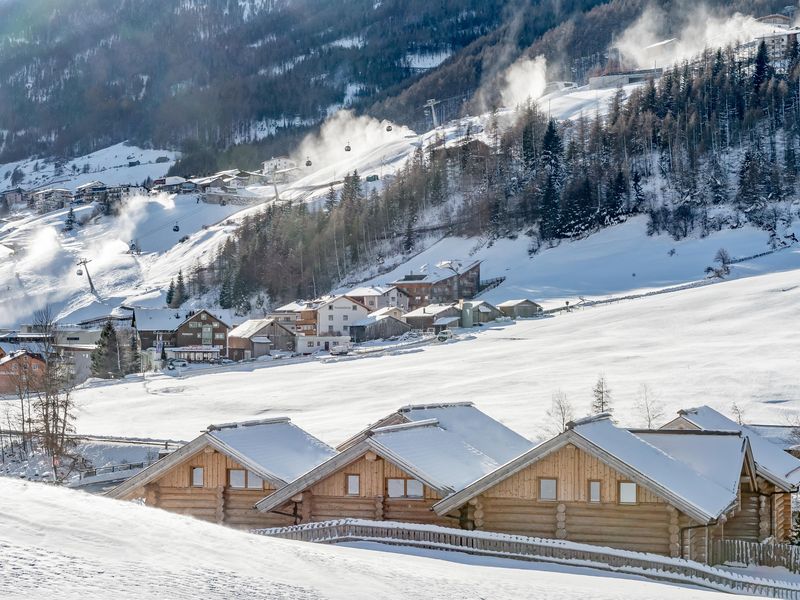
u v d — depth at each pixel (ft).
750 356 289.33
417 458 98.53
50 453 217.77
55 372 272.31
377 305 536.01
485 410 240.32
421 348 390.01
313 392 303.68
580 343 351.05
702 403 234.58
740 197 611.06
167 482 107.76
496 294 549.54
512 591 57.06
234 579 44.75
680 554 90.84
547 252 625.41
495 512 96.63
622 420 218.18
